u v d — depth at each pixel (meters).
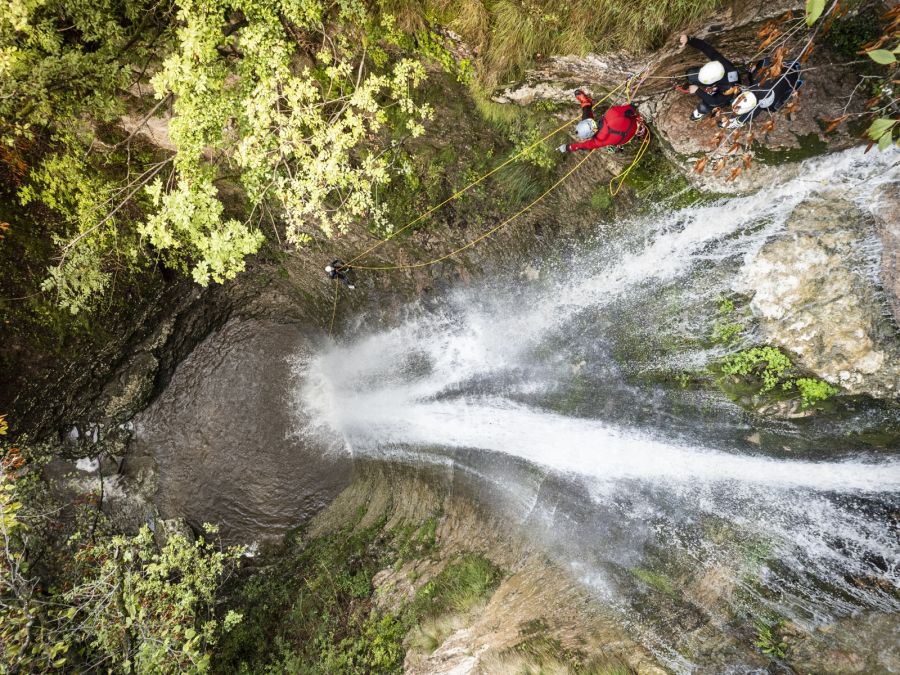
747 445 6.70
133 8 6.48
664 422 7.42
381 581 9.59
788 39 4.87
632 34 5.20
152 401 13.10
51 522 11.27
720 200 6.12
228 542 13.36
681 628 6.33
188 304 12.42
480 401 9.98
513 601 7.65
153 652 8.04
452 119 7.20
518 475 9.06
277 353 13.91
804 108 5.30
